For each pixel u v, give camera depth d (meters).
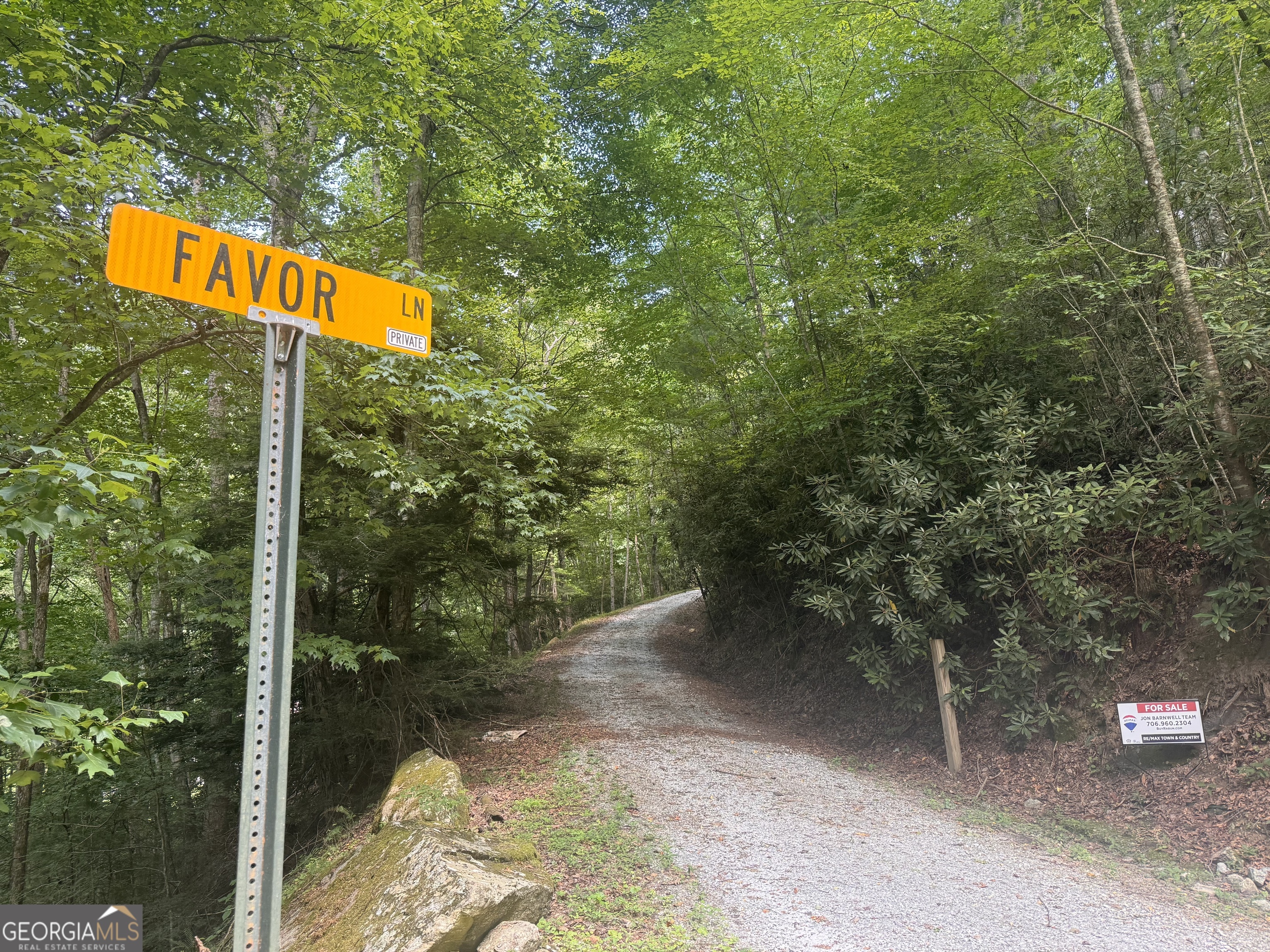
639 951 3.96
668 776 7.57
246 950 1.33
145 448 3.47
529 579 20.48
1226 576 6.00
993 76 7.77
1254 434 5.66
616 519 19.33
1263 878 4.68
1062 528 6.09
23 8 4.35
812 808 6.56
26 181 3.56
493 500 7.96
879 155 9.59
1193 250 7.55
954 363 7.96
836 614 7.93
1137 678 6.31
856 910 4.51
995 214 8.39
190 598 7.47
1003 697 6.94
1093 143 8.67
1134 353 7.16
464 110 8.89
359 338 1.83
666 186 12.11
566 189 10.68
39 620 8.98
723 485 13.16
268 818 1.40
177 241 1.55
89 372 5.39
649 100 11.94
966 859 5.34
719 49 8.70
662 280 12.75
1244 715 5.53
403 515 8.62
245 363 4.95
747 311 13.78
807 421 9.34
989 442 7.60
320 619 8.69
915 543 7.35
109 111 5.39
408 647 8.81
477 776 7.81
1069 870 5.12
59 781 10.25
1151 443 6.90
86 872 10.49
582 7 9.64
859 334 8.25
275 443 1.58
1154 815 5.60
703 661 16.42
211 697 8.41
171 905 8.93
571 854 5.36
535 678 12.35
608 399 12.45
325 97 6.41
